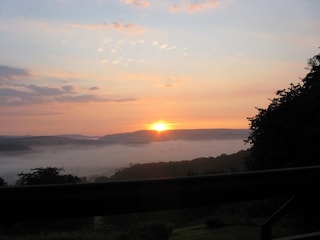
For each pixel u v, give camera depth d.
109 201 2.07
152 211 2.21
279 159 36.12
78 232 5.69
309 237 2.73
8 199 1.84
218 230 14.41
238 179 2.38
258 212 15.81
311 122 34.56
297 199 2.67
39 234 4.65
